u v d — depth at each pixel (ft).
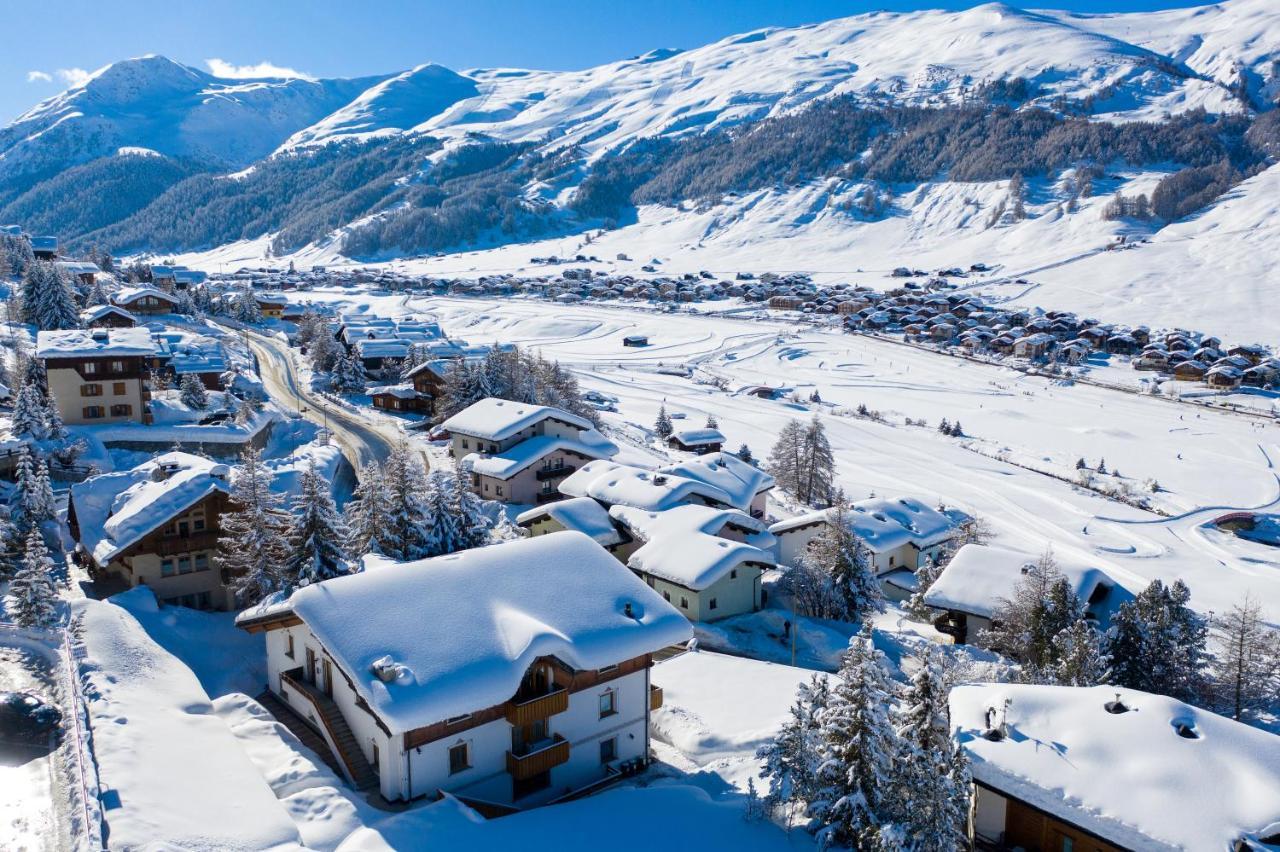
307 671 103.76
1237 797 72.13
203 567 147.43
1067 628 128.26
